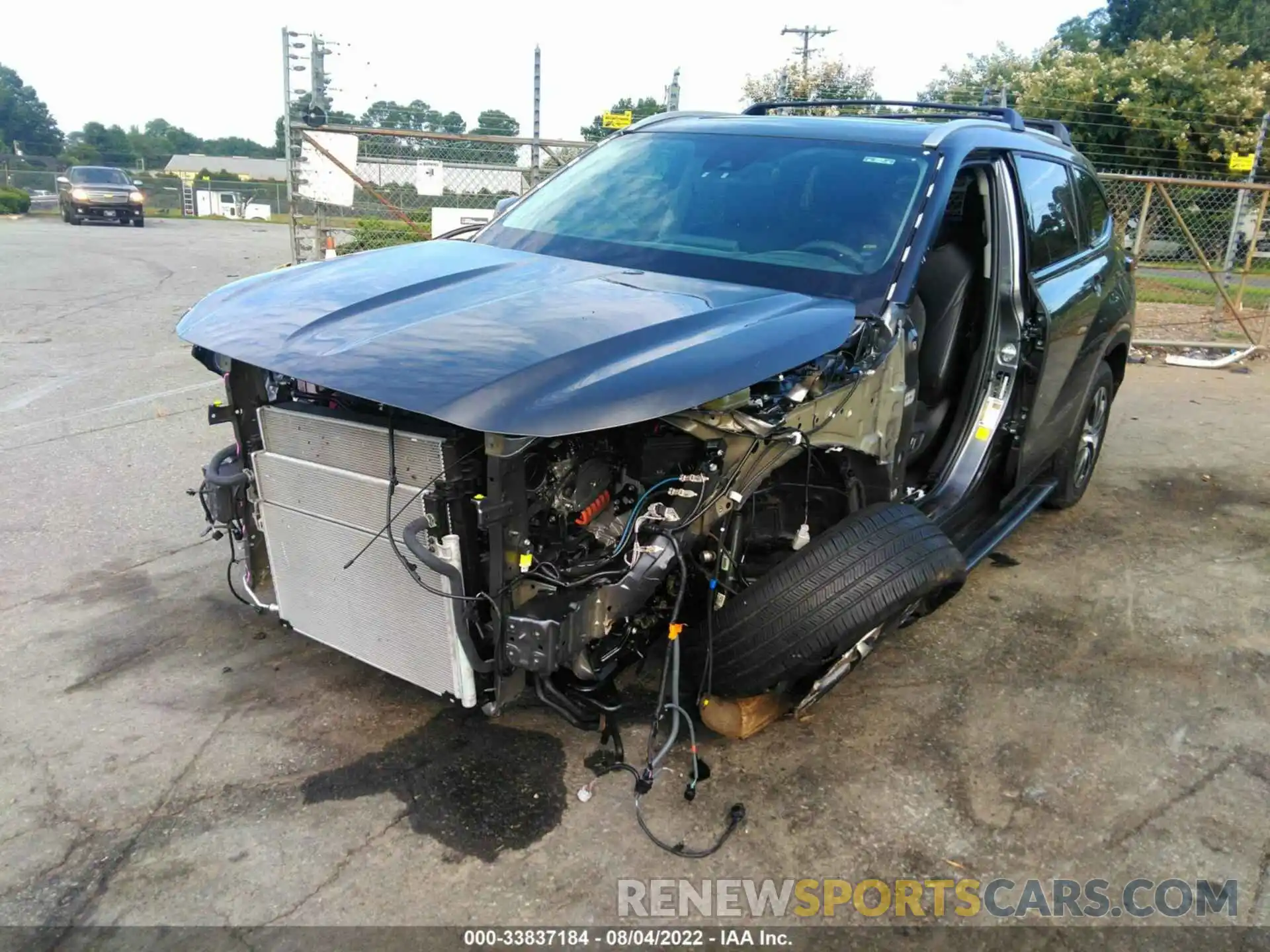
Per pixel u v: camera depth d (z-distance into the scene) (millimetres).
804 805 2770
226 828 2586
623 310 2656
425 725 3049
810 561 2637
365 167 10383
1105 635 3900
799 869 2535
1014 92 23531
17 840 2520
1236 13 40750
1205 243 14289
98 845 2514
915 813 2768
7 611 3711
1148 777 2982
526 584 2473
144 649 3469
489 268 3154
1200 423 7383
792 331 2605
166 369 7949
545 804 2719
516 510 2363
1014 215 3842
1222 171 21844
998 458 4059
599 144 4230
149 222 33406
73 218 28203
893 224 3223
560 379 2250
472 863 2494
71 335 9320
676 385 2273
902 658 3637
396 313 2668
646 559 2467
